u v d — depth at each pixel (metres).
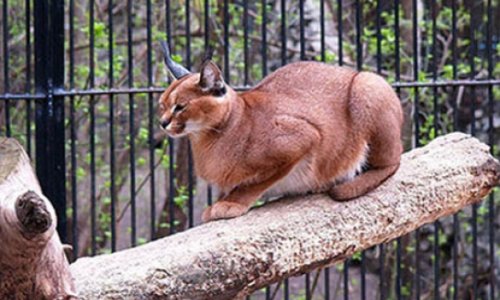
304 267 6.72
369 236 7.01
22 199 4.39
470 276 16.19
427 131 14.04
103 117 15.91
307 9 16.14
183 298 5.97
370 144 7.19
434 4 11.44
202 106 6.87
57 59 10.38
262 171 6.97
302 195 7.14
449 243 16.33
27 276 4.71
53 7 10.34
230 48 15.12
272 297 12.14
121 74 15.62
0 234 4.45
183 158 14.99
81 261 6.02
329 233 6.79
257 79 15.24
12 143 5.37
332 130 7.06
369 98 7.16
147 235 17.58
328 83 7.25
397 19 11.14
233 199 6.95
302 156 6.96
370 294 17.56
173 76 7.28
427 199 7.31
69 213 14.66
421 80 12.14
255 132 6.96
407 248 14.79
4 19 10.49
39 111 10.35
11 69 13.99
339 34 11.08
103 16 15.95
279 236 6.54
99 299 5.73
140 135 13.94
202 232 6.46
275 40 16.02
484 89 15.23
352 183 7.08
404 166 7.45
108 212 16.05
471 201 7.79
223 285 6.15
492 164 7.73
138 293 5.81
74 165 10.77
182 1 14.91
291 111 7.01
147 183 17.64
